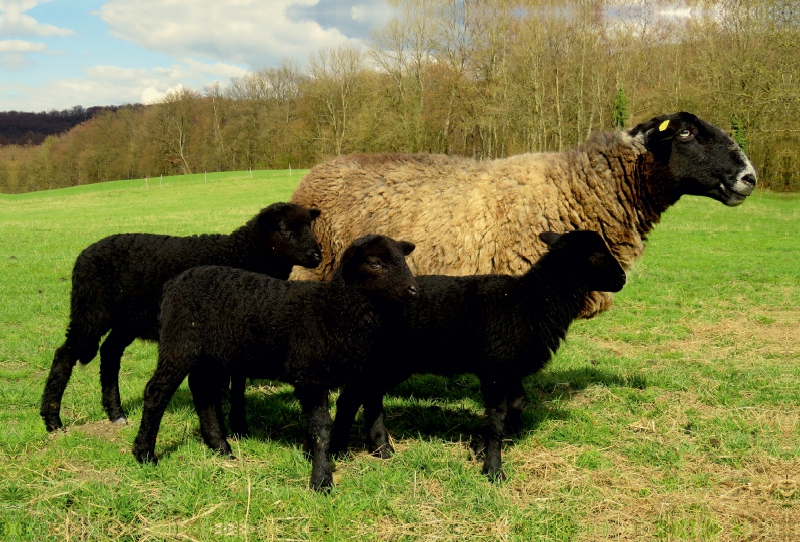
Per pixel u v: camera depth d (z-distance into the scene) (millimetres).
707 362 7676
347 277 4434
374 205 6625
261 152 76562
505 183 6270
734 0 32688
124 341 5793
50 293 12062
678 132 5867
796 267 14992
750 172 5734
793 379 6816
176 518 3939
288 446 5078
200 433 5242
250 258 6004
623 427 5504
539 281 4840
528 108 41375
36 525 3770
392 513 4008
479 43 46844
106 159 79062
